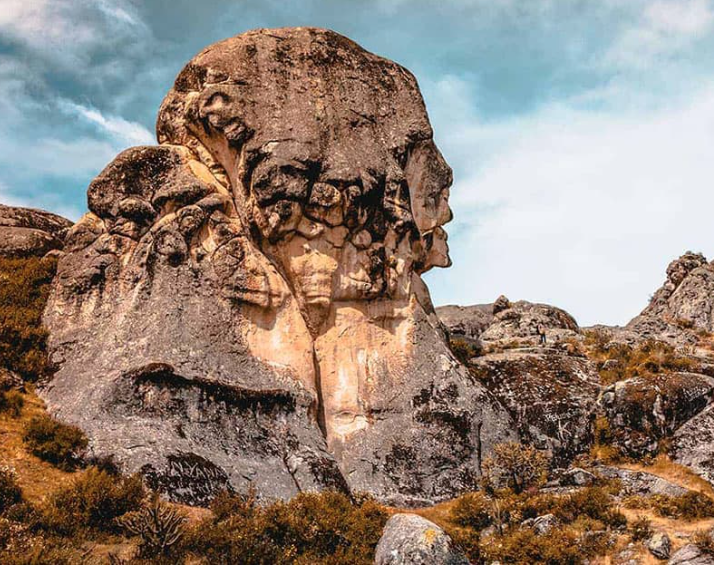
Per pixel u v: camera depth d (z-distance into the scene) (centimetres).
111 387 2648
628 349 3862
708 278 5288
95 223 3145
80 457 2425
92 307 2959
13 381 2727
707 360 3628
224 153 3238
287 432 2794
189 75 3394
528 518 2698
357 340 3173
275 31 3475
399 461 2939
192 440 2597
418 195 3556
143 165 3183
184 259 2998
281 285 3078
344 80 3412
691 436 3077
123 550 2052
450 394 3145
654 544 2402
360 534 2281
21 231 3500
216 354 2858
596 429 3238
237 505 2358
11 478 2177
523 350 3862
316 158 3131
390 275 3247
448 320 5088
